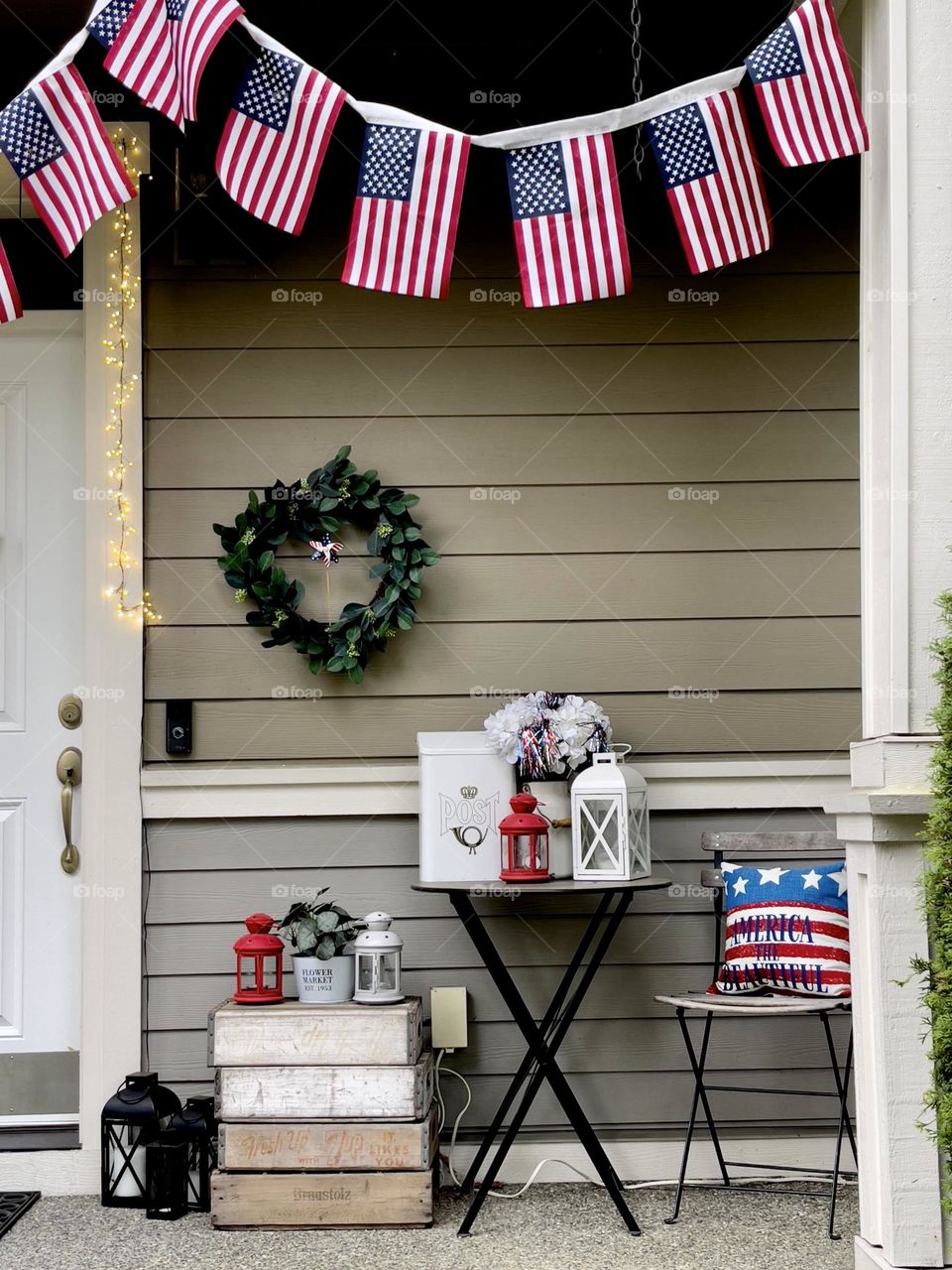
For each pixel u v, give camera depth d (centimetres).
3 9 323
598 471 339
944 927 212
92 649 329
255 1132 284
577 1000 291
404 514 333
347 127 341
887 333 257
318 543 328
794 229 344
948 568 252
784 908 293
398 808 327
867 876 242
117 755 326
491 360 341
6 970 336
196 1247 269
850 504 340
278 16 331
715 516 339
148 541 333
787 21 258
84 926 323
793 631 337
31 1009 336
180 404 337
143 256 338
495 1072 324
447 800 307
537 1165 318
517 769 313
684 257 343
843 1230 276
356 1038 287
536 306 259
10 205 345
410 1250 266
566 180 259
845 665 336
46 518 346
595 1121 322
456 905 290
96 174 251
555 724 305
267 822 328
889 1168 232
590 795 294
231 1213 281
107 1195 299
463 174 255
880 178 262
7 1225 282
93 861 324
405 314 341
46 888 338
